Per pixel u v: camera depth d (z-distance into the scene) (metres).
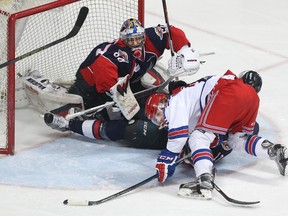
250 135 16.12
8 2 18.45
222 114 15.23
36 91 18.42
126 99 16.47
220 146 16.14
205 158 15.14
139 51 17.28
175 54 17.48
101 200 14.78
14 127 16.77
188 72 16.91
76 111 17.80
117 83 16.31
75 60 20.34
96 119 17.56
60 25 21.09
